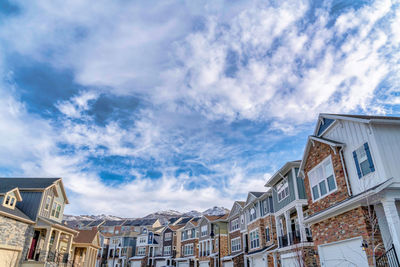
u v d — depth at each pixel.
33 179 29.50
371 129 12.35
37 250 26.16
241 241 36.66
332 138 15.13
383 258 10.67
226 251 42.00
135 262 67.56
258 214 30.36
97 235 36.97
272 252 25.08
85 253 36.44
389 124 12.49
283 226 24.88
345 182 13.48
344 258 12.89
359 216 11.95
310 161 17.06
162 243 65.31
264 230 29.31
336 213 13.54
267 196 29.12
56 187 28.83
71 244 30.69
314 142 16.58
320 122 16.22
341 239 13.20
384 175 11.36
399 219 10.40
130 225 89.81
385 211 10.59
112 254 73.94
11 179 29.53
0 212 21.11
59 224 26.86
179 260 56.12
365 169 12.51
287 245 22.38
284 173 23.48
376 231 11.38
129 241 73.88
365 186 12.05
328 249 14.48
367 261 11.29
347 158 13.79
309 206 16.86
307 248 19.31
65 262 27.31
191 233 55.69
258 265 28.78
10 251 22.42
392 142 12.12
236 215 39.50
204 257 46.69
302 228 20.17
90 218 154.62
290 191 22.31
